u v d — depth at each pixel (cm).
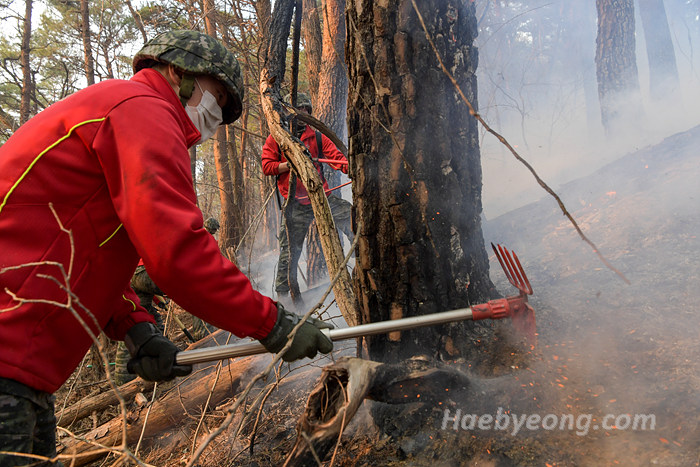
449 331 199
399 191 194
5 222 117
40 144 121
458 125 203
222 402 279
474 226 212
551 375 183
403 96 191
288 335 141
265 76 282
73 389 299
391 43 191
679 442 143
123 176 121
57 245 122
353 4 195
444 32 196
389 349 202
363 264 203
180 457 238
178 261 121
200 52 147
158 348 157
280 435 219
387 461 173
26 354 117
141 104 127
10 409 116
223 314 131
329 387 165
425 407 181
